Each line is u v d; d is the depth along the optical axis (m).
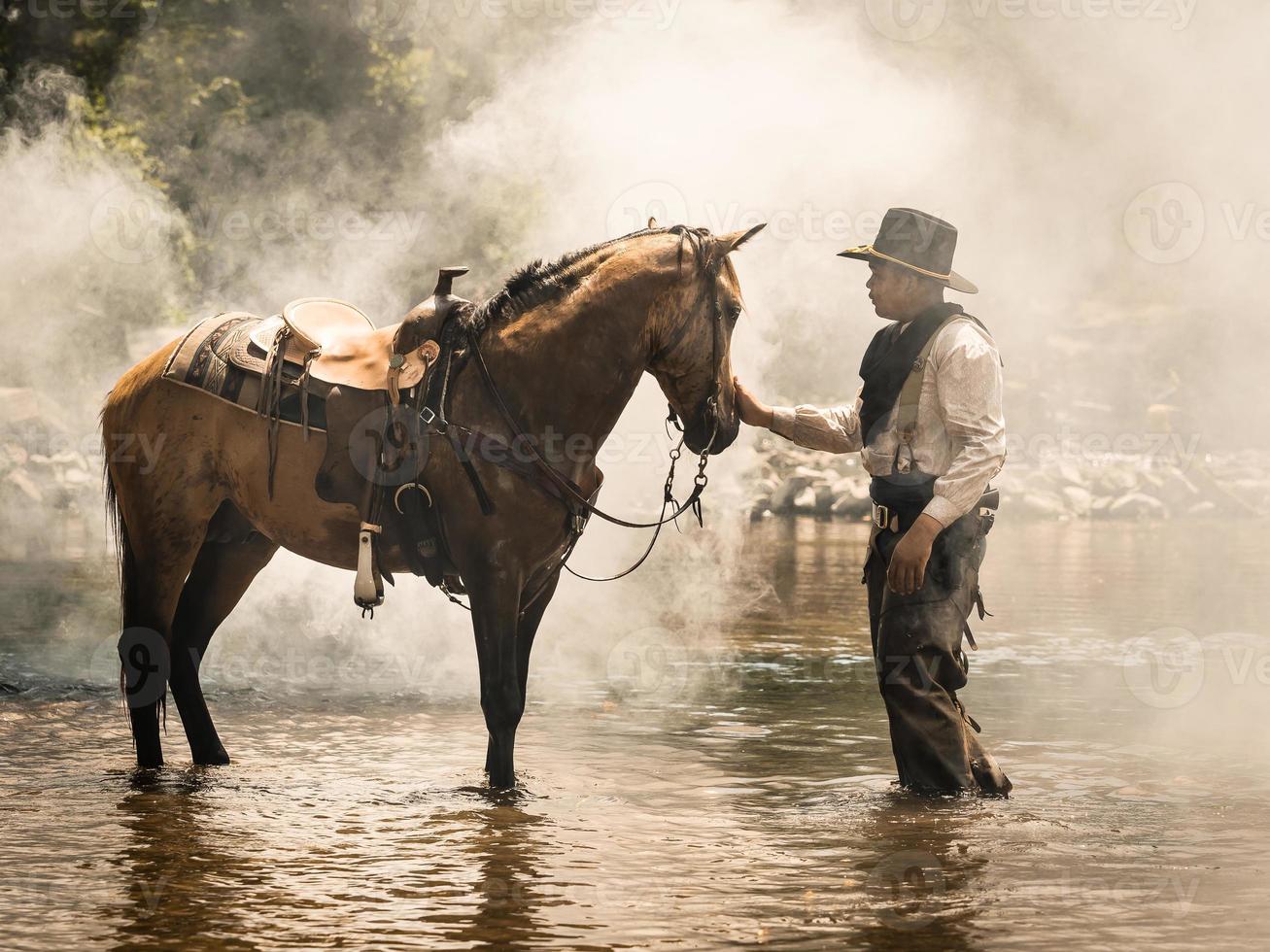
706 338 5.56
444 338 5.61
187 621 6.16
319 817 5.18
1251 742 6.67
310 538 5.78
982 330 5.48
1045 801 5.48
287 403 5.69
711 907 4.17
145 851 4.71
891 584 5.41
